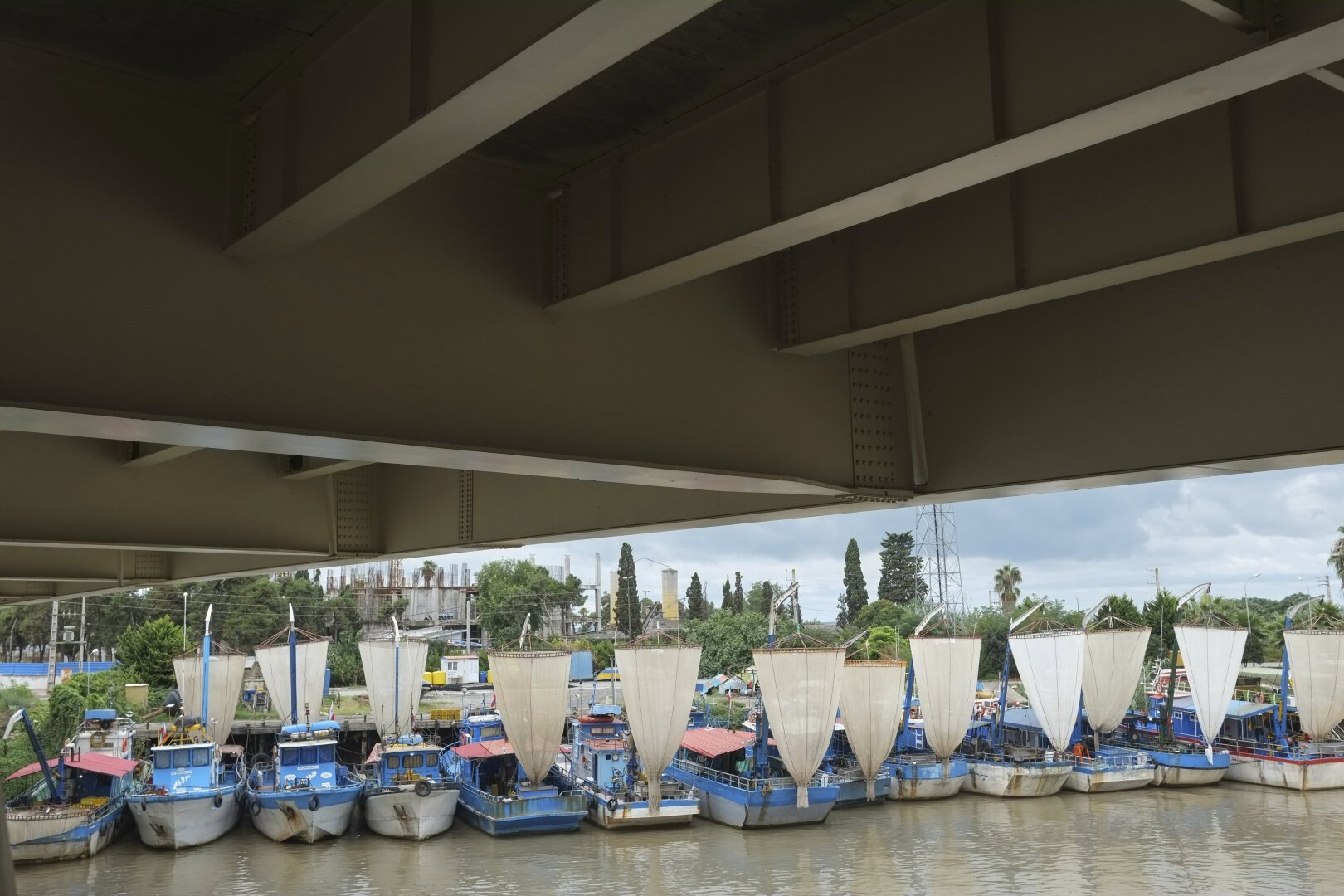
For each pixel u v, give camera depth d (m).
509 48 5.64
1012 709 81.31
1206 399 10.00
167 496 18.39
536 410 9.75
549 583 153.38
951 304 10.12
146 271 7.76
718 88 8.64
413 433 8.97
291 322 8.41
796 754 52.62
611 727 64.88
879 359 12.62
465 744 64.44
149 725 77.06
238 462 19.52
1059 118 6.59
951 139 7.20
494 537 18.98
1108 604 107.88
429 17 6.35
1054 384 11.28
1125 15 6.32
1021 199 9.73
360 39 7.04
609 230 9.61
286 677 68.62
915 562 152.25
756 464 11.26
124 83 7.84
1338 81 6.10
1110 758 64.38
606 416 10.21
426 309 9.20
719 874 41.94
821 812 53.12
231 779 56.66
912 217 10.60
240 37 7.38
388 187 7.23
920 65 7.44
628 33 5.32
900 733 69.12
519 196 10.05
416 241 9.28
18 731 65.94
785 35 7.91
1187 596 68.94
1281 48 5.57
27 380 7.17
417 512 20.69
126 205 7.74
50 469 17.23
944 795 60.16
